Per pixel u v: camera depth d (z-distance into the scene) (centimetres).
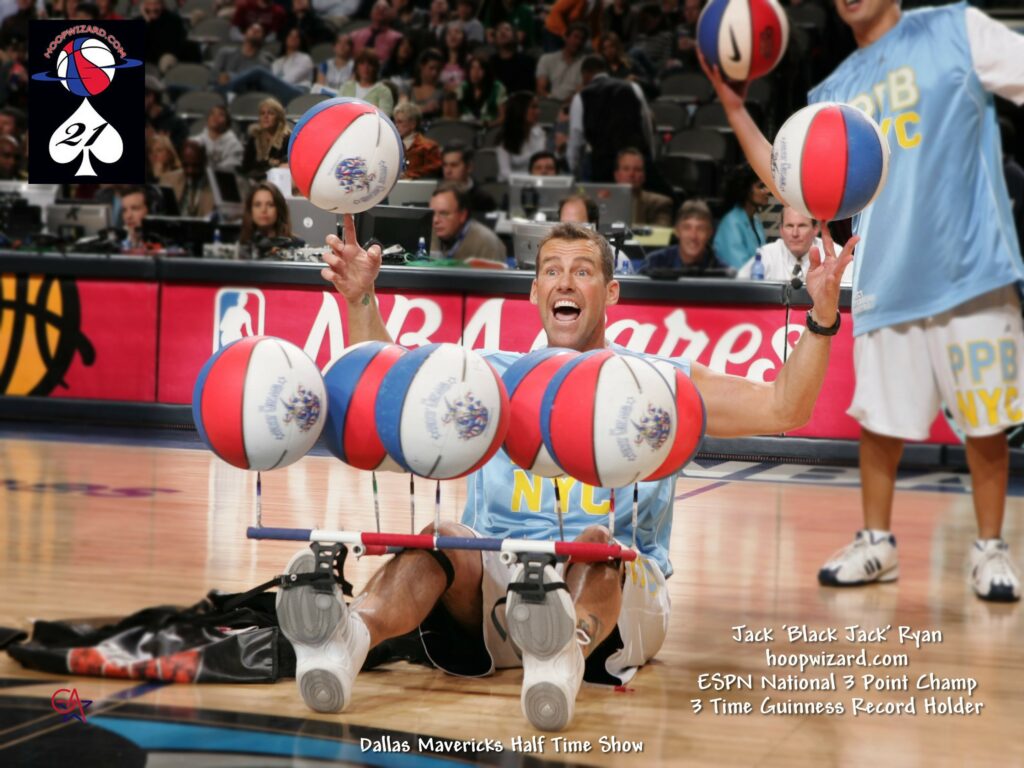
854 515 648
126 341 852
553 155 1074
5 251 868
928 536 609
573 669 309
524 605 301
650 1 1451
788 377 342
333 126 351
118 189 1080
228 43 1460
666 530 391
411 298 785
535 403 318
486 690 350
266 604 377
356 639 316
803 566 532
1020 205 836
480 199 996
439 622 358
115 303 853
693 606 458
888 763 297
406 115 855
